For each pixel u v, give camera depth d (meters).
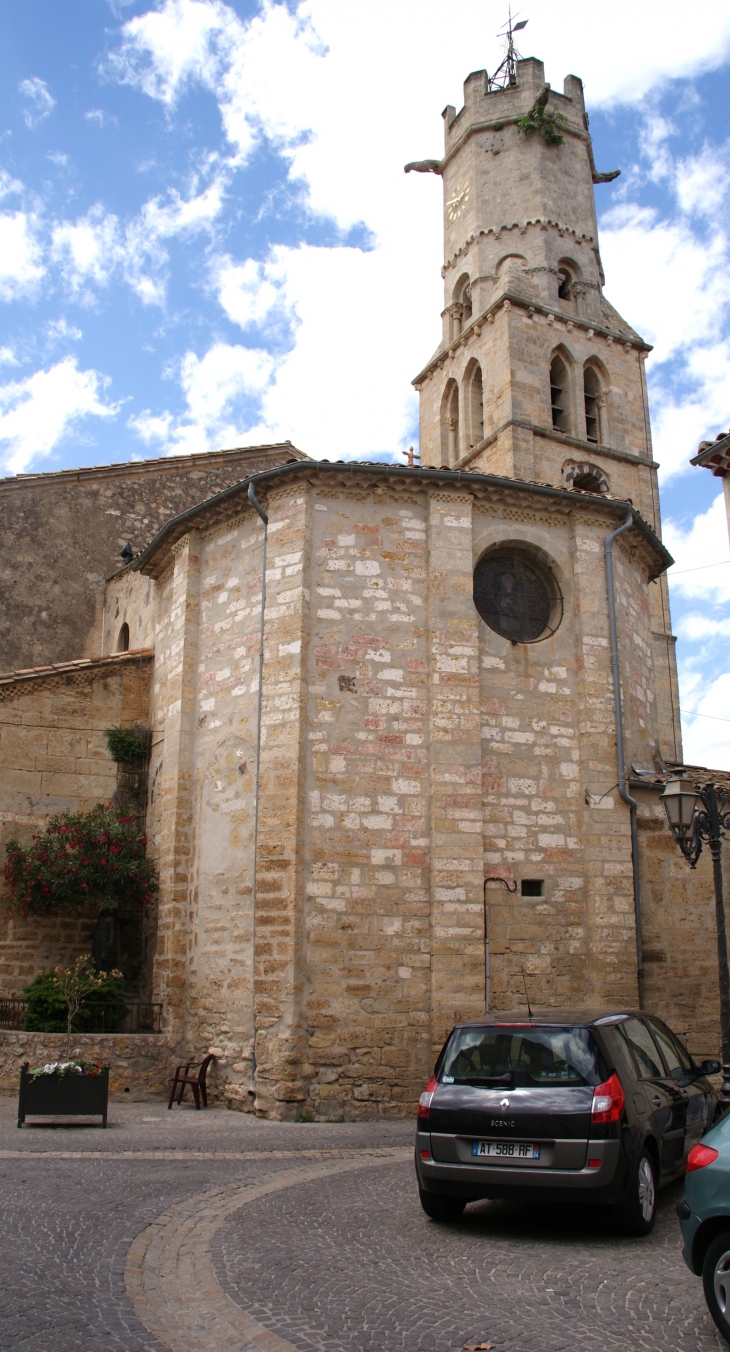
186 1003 16.23
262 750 15.43
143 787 19.42
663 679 32.75
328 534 16.19
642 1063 9.21
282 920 14.51
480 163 35.69
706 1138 6.13
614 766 16.77
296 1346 5.71
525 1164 7.97
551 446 31.39
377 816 15.20
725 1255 5.71
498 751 16.22
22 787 18.89
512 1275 7.03
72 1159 10.62
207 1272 7.05
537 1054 8.41
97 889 17.50
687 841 11.94
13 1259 7.04
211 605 17.70
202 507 17.53
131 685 20.08
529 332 32.19
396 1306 6.38
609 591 17.53
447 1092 8.45
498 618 17.17
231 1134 12.56
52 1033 15.69
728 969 11.04
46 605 24.77
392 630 16.02
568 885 16.12
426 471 16.41
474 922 15.05
